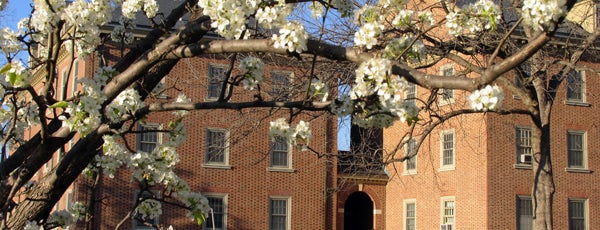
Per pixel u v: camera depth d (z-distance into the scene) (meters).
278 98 16.44
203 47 6.27
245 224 35.34
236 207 35.22
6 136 7.50
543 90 20.27
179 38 6.52
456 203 36.56
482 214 34.81
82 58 8.59
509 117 35.03
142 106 6.84
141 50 8.17
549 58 22.27
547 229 19.70
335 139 37.00
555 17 5.18
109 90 6.51
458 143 36.62
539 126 19.44
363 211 43.34
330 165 37.44
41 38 8.23
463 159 36.25
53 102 6.61
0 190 7.02
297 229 36.44
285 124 6.88
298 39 5.75
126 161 7.38
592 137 37.16
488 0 7.72
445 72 29.98
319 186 37.12
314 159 36.97
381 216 41.34
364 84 5.78
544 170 19.86
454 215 36.59
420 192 39.03
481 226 34.78
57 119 7.54
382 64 5.59
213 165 34.88
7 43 7.29
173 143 7.41
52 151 6.99
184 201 7.46
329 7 6.89
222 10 5.86
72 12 6.45
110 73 6.52
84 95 6.20
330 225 37.59
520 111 19.11
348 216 44.47
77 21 6.50
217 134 34.47
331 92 16.16
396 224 40.72
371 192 41.12
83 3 6.49
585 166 36.94
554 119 36.59
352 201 44.53
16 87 6.38
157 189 26.41
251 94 30.09
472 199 35.53
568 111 36.88
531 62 19.08
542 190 19.86
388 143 41.19
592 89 37.00
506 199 35.09
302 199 36.69
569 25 21.58
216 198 34.91
